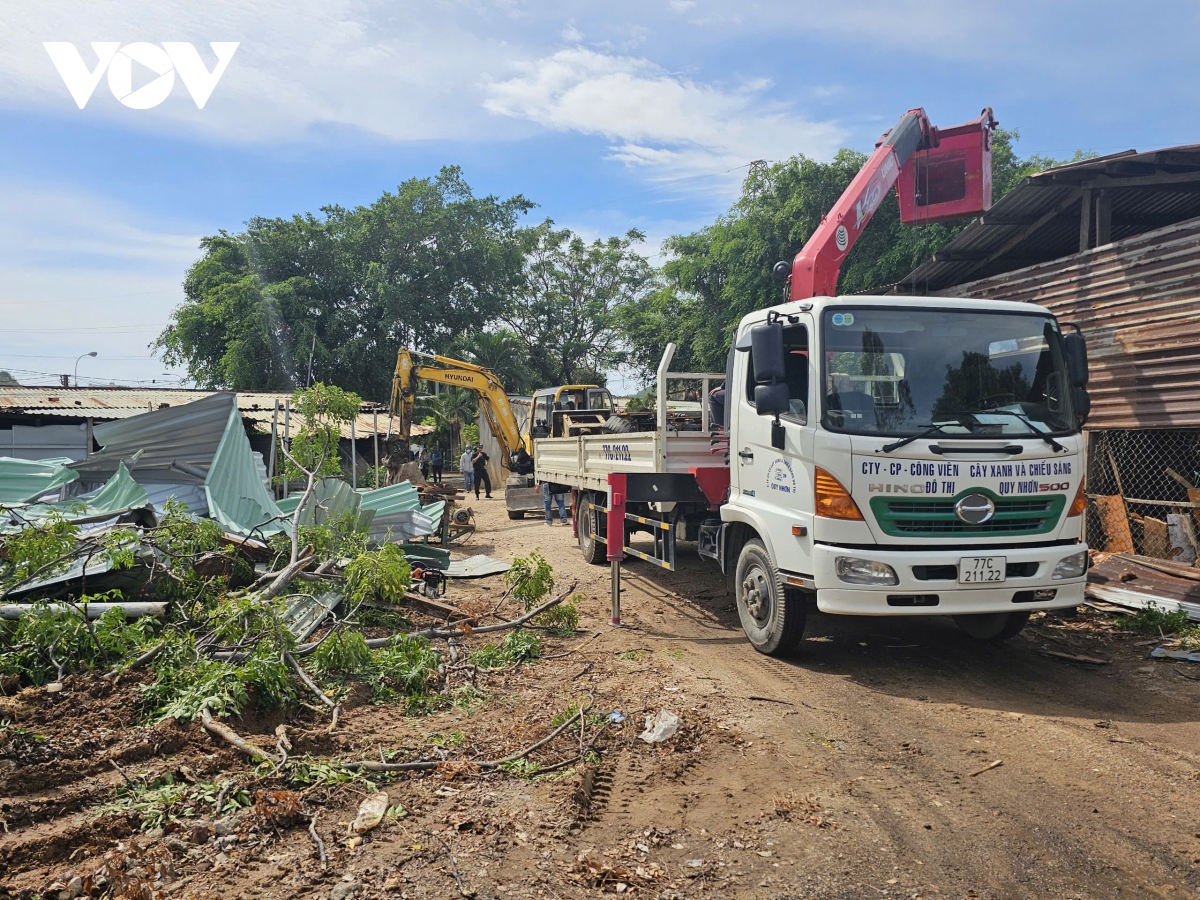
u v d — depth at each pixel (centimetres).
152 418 984
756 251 2767
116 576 680
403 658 602
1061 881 338
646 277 5641
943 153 1047
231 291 3956
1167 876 341
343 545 833
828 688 604
